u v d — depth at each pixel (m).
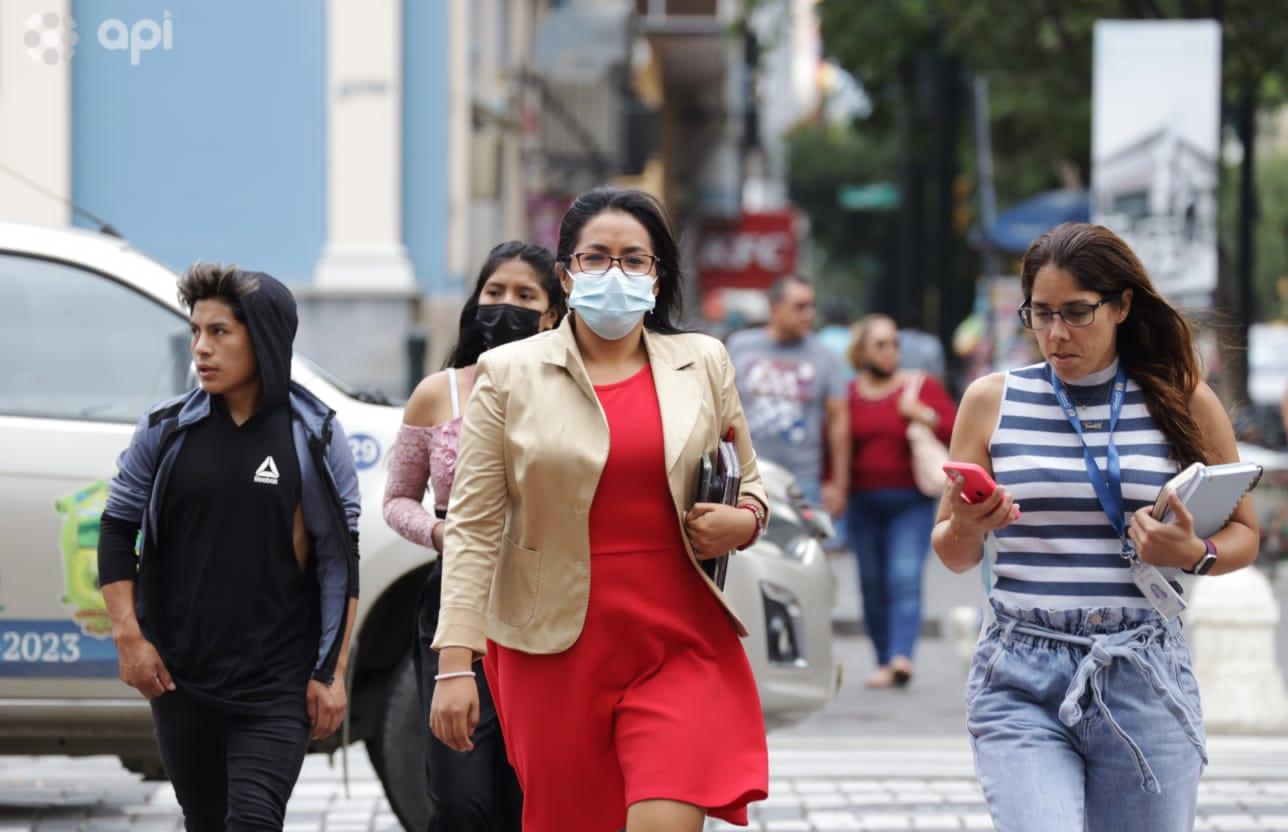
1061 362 11.97
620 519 12.29
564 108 64.25
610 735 12.36
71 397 18.34
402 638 18.27
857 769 23.50
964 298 103.81
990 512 11.69
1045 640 11.98
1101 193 44.31
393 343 46.53
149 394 18.44
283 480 13.30
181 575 13.34
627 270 12.41
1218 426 12.13
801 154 156.25
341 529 13.45
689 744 12.02
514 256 14.77
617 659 12.27
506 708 12.60
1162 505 11.58
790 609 18.92
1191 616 27.11
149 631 13.37
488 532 12.43
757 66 70.88
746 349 29.75
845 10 68.12
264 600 13.33
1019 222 82.69
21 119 45.53
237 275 13.21
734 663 12.43
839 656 35.94
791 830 19.81
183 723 13.45
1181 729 11.85
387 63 46.62
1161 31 43.97
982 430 12.26
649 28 79.88
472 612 12.31
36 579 17.84
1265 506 48.69
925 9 65.31
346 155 46.69
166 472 13.29
